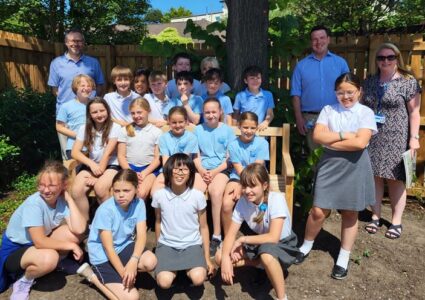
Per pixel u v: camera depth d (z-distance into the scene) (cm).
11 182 550
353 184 326
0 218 446
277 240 297
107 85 666
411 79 393
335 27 1073
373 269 353
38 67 701
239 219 313
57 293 312
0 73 609
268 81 515
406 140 397
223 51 546
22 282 304
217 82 438
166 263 305
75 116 432
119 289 297
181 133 384
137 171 394
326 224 437
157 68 644
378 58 396
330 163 333
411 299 313
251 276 338
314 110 443
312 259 368
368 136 320
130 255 315
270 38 547
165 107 448
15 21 932
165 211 318
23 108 580
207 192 369
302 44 529
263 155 379
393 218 417
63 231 323
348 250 342
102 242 305
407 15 1014
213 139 393
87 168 394
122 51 654
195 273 302
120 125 405
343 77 326
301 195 448
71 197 355
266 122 435
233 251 309
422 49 490
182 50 566
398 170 399
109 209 308
